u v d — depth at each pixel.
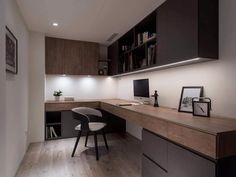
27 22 2.88
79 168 2.34
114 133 4.13
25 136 2.88
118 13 2.50
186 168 1.29
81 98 4.25
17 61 2.29
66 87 4.12
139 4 2.23
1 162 1.38
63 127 3.64
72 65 3.89
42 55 3.45
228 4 1.65
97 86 4.40
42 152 2.89
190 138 1.26
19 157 2.41
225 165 1.10
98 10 2.42
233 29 1.60
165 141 1.54
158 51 2.24
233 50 1.60
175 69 2.37
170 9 1.99
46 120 3.65
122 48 3.67
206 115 1.67
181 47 1.82
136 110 2.20
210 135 1.10
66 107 3.62
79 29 3.20
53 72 3.72
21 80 2.59
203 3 1.65
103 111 4.04
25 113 2.90
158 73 2.77
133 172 2.24
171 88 2.46
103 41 3.99
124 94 4.09
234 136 1.12
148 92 2.87
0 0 1.33
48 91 3.96
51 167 2.36
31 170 2.27
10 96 1.97
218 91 1.74
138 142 3.46
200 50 1.63
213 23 1.70
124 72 3.41
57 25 3.02
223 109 1.69
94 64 4.09
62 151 2.94
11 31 2.00
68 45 3.85
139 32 3.03
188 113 1.92
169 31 2.01
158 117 1.66
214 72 1.79
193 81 2.06
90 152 2.91
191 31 1.68
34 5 2.29
